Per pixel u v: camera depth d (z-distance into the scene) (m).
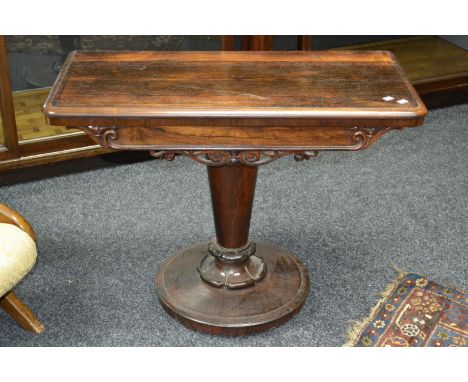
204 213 3.15
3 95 3.13
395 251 2.88
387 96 2.07
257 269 2.59
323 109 1.96
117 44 3.47
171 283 2.59
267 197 3.26
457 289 2.64
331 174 3.48
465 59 4.25
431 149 3.75
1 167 3.30
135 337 2.42
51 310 2.54
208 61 2.35
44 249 2.88
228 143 2.02
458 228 3.04
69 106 1.97
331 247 2.91
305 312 2.53
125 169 3.52
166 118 1.94
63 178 3.44
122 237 2.97
